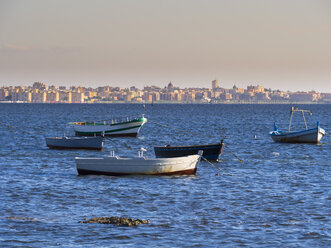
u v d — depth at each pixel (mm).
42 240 50750
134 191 74750
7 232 53000
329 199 70125
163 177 86812
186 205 66250
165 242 50719
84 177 86875
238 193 74188
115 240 51094
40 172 93562
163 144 161000
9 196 70688
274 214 61562
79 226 55344
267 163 109062
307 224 57156
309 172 95688
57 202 67438
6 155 122375
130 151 139125
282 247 49656
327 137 176375
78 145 135625
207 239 51750
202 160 107000
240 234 53406
